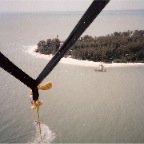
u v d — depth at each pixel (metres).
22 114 32.75
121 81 49.56
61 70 57.31
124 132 28.48
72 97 39.41
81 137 27.23
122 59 68.69
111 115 32.94
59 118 31.69
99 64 61.53
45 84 2.21
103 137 27.36
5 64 1.84
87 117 32.22
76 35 1.65
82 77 51.72
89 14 1.48
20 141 26.22
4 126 29.53
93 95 40.59
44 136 27.00
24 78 2.07
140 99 39.06
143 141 26.48
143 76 54.31
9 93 40.84
